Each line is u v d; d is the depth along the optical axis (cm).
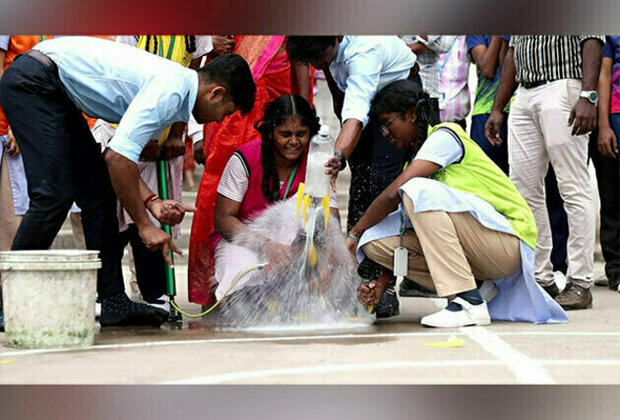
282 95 740
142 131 586
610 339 587
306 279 669
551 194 959
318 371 473
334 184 676
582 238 788
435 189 630
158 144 699
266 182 686
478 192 656
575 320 693
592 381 453
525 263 652
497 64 966
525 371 475
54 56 608
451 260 635
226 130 726
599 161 955
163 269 730
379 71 690
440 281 638
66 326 562
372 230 663
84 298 568
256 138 735
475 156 662
